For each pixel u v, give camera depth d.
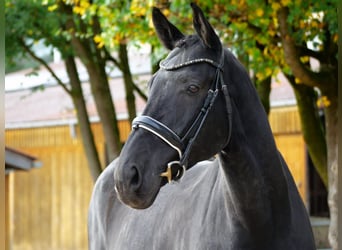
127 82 10.62
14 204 19.58
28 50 10.56
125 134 16.94
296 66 7.53
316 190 15.45
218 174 4.23
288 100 14.79
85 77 19.58
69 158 18.69
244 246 3.93
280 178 4.01
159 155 3.65
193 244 4.14
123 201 3.62
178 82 3.74
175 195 4.71
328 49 8.11
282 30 7.42
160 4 7.87
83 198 18.62
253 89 4.04
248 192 3.88
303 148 15.30
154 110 3.70
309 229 4.22
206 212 4.16
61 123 17.89
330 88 7.89
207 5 7.61
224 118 3.81
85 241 18.61
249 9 7.56
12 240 19.56
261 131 3.98
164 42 4.08
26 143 18.97
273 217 3.97
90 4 8.71
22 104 20.27
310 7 7.56
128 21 7.96
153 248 4.64
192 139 3.69
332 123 7.95
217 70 3.81
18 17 9.78
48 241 19.09
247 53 8.43
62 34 9.67
